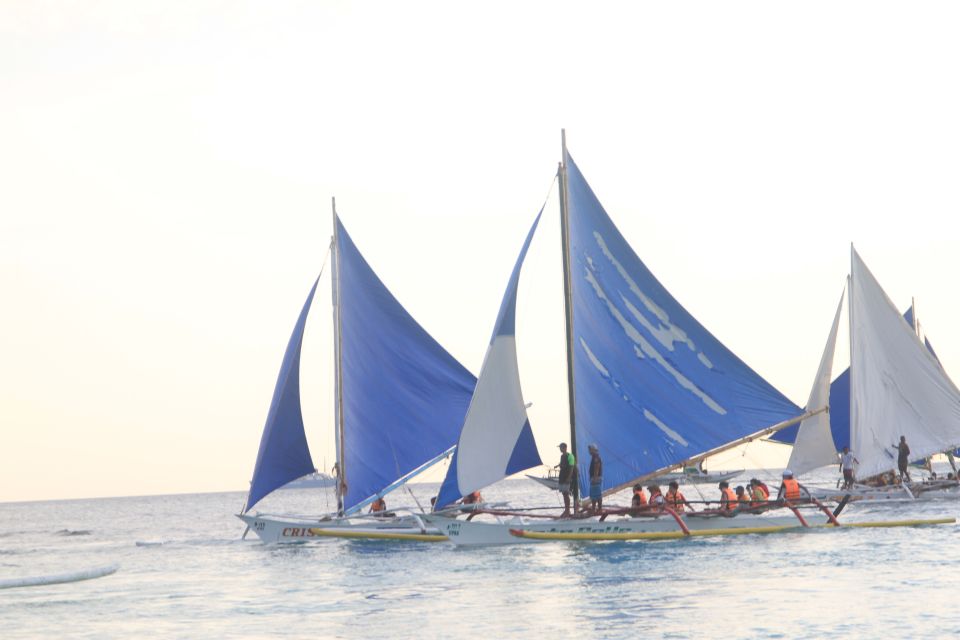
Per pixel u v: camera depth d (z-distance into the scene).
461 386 107.44
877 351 132.38
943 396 130.88
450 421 106.75
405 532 103.31
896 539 87.62
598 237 90.06
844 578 67.69
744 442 90.00
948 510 120.56
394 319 106.31
